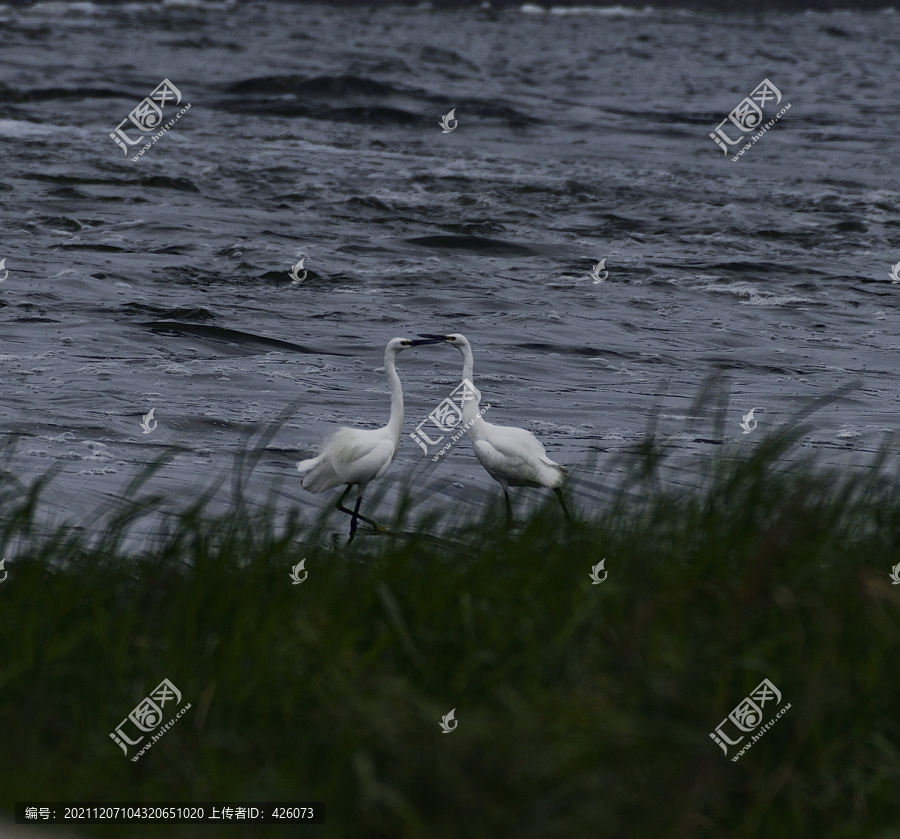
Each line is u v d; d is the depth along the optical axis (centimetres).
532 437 1223
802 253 3072
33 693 714
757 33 10256
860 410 1791
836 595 803
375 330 2169
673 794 640
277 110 4741
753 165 4247
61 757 663
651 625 753
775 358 2127
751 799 671
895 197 3756
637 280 2700
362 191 3403
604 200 3525
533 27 9888
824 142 4844
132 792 639
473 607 800
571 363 2023
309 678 725
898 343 2286
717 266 2869
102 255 2575
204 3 10144
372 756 663
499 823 616
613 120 5112
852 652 777
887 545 973
